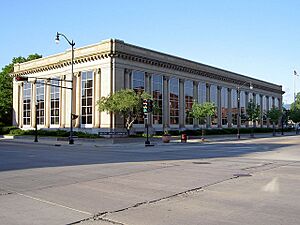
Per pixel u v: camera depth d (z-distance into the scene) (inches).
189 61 2404.0
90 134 1752.0
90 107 1982.0
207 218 285.7
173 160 770.8
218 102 2743.6
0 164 683.4
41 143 1612.9
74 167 627.5
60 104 2194.9
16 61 3046.3
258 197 366.9
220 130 2518.5
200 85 2541.8
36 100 2413.9
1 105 2832.2
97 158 824.3
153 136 1822.1
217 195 377.4
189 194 382.6
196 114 2022.6
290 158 828.0
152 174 536.1
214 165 665.6
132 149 1213.1
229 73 2886.3
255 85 3297.2
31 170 584.7
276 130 3683.6
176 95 2298.2
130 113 1795.0
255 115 2684.5
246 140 1930.4
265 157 856.9
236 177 505.4
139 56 1989.4
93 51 1950.1
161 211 308.5
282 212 305.0
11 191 399.9
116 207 322.7
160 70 2158.0
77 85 2049.7
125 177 504.1
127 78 1930.4
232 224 268.7
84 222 273.6
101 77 1918.1
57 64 2203.5
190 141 1766.7
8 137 2183.8
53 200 352.5
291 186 432.5
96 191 399.2
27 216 291.4
